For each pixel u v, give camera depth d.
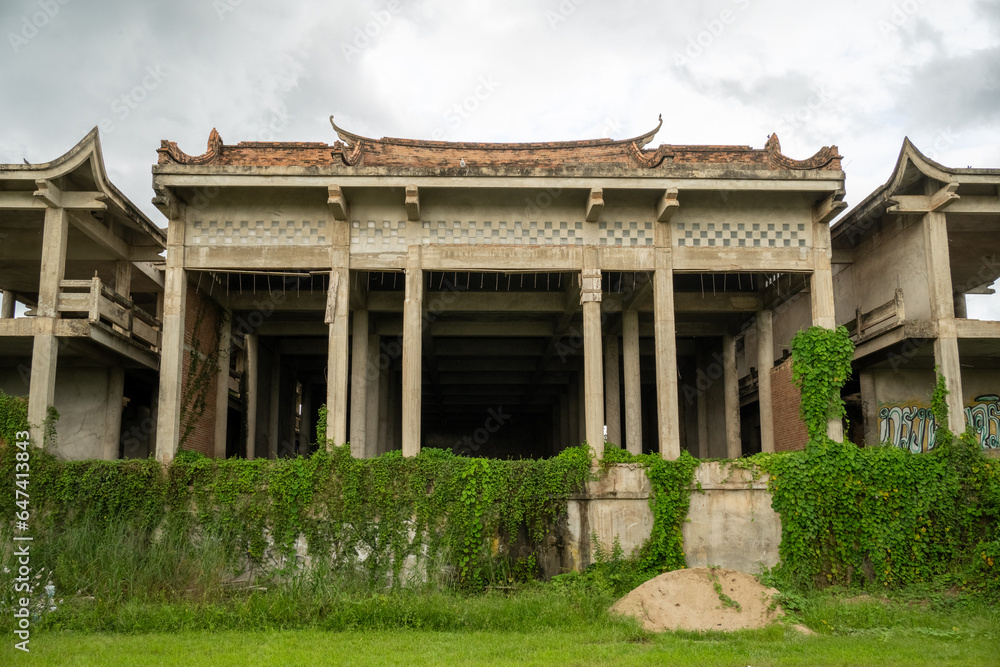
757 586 13.77
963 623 12.70
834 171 16.58
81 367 19.59
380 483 15.20
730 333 22.14
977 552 15.16
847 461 15.76
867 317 19.41
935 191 17.81
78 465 15.32
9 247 19.14
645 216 17.12
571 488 15.48
